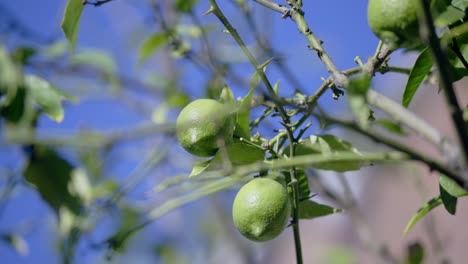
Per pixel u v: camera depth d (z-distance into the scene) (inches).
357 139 36.9
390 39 26.2
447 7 26.0
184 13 44.7
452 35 25.9
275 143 30.3
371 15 26.5
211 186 31.9
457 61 28.1
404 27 25.8
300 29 28.4
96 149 47.9
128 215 45.9
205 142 28.5
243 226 28.0
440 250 41.2
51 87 39.9
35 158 42.3
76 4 30.4
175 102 45.6
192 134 28.5
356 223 42.3
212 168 29.3
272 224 27.7
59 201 43.2
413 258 37.9
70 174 43.2
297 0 28.8
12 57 43.4
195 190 33.2
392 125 34.7
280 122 28.3
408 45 26.2
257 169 26.2
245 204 27.9
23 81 39.9
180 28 46.8
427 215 41.7
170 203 33.5
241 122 29.9
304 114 29.1
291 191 29.5
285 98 29.7
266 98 30.5
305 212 31.4
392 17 25.8
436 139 23.0
